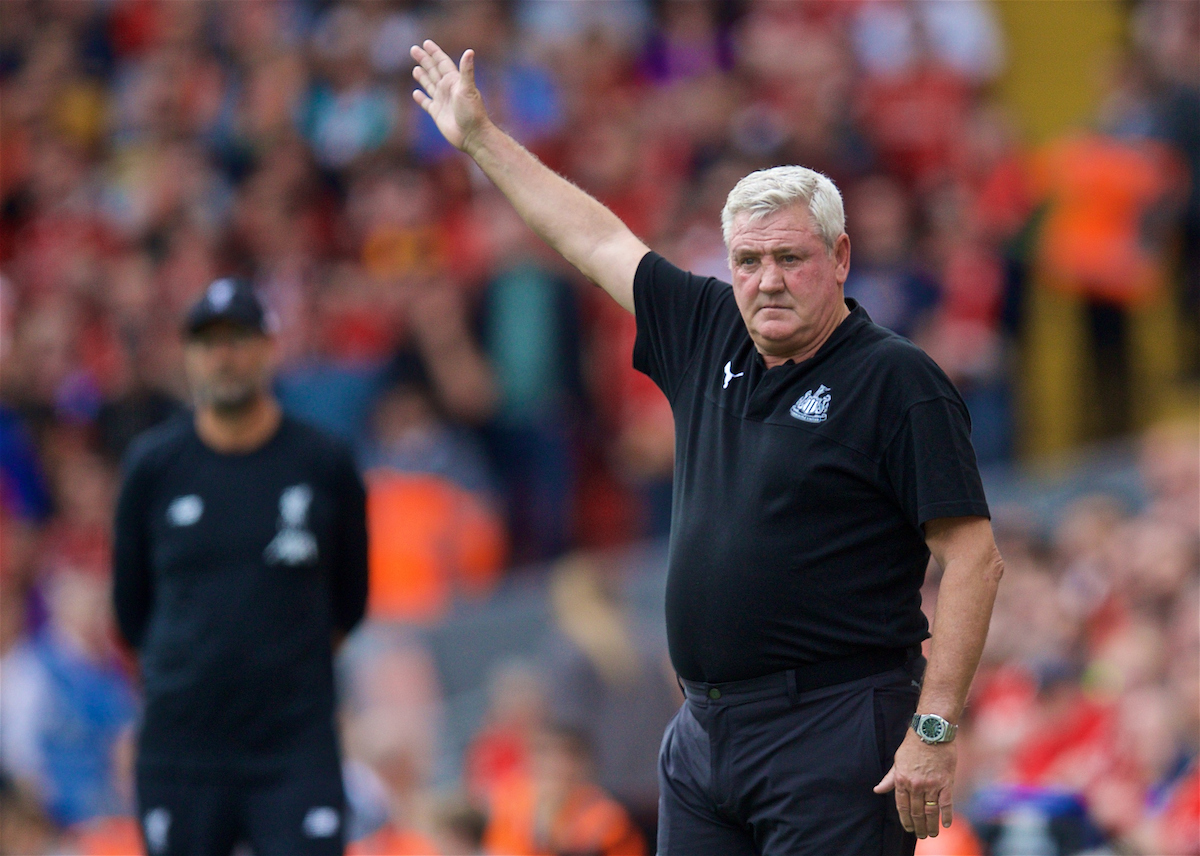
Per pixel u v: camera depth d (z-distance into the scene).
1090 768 24.17
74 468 45.41
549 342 42.50
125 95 59.81
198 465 18.92
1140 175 41.03
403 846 28.05
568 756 27.89
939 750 12.91
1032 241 41.38
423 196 48.59
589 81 49.72
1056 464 40.91
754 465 13.75
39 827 30.92
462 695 40.06
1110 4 47.22
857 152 44.53
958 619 13.03
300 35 56.19
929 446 13.22
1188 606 27.05
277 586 18.58
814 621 13.60
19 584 42.47
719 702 13.94
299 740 18.47
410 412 42.22
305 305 46.03
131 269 50.25
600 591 33.66
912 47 46.38
